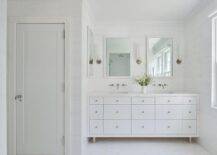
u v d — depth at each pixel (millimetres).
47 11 3350
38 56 3350
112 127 4215
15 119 3352
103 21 4832
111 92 4840
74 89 3346
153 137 4453
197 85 4215
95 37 4871
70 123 3344
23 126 3357
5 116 1754
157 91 4867
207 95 3760
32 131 3357
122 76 4871
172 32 4844
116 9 4062
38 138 3354
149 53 4852
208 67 3699
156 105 4207
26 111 3357
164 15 4453
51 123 3352
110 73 4852
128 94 4207
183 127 4191
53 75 3350
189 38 4582
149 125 4203
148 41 4871
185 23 4789
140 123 4215
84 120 3701
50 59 3350
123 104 4215
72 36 3352
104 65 4867
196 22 4207
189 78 4629
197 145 4094
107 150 3789
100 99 4211
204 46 3854
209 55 3650
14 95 3344
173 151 3732
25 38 3348
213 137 3512
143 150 3783
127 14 4375
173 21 4828
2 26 1708
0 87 1682
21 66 3350
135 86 4871
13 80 3344
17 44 3350
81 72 3350
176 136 4195
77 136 3336
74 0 3340
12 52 3346
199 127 4156
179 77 4848
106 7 3936
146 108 4203
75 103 3346
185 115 4188
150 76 4855
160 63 4875
